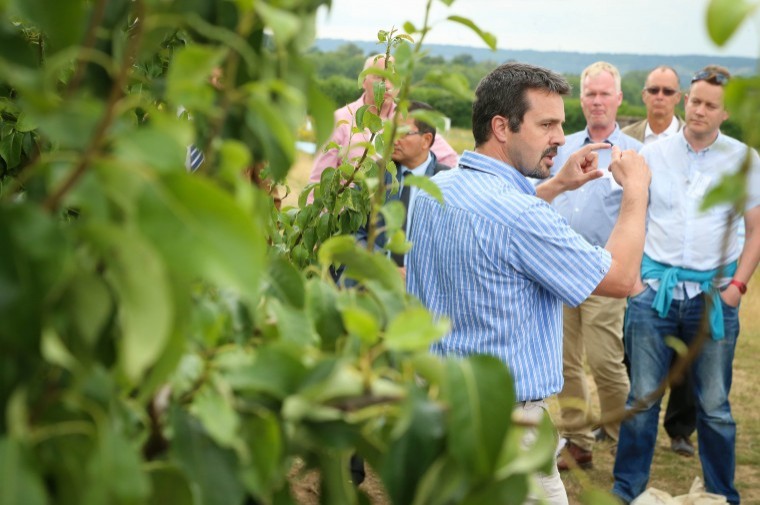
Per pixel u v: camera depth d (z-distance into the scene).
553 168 5.61
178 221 0.80
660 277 4.83
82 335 0.83
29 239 0.78
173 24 1.04
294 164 1.13
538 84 3.10
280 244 2.93
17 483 0.77
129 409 0.97
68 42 0.94
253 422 1.01
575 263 2.95
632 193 3.16
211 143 1.07
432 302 3.11
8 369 0.82
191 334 1.12
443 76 1.58
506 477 1.02
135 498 0.82
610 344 5.37
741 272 4.77
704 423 4.92
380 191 1.79
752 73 0.90
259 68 1.12
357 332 1.07
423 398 1.02
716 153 4.77
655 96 6.11
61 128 0.85
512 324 2.99
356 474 4.69
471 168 3.14
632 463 4.92
